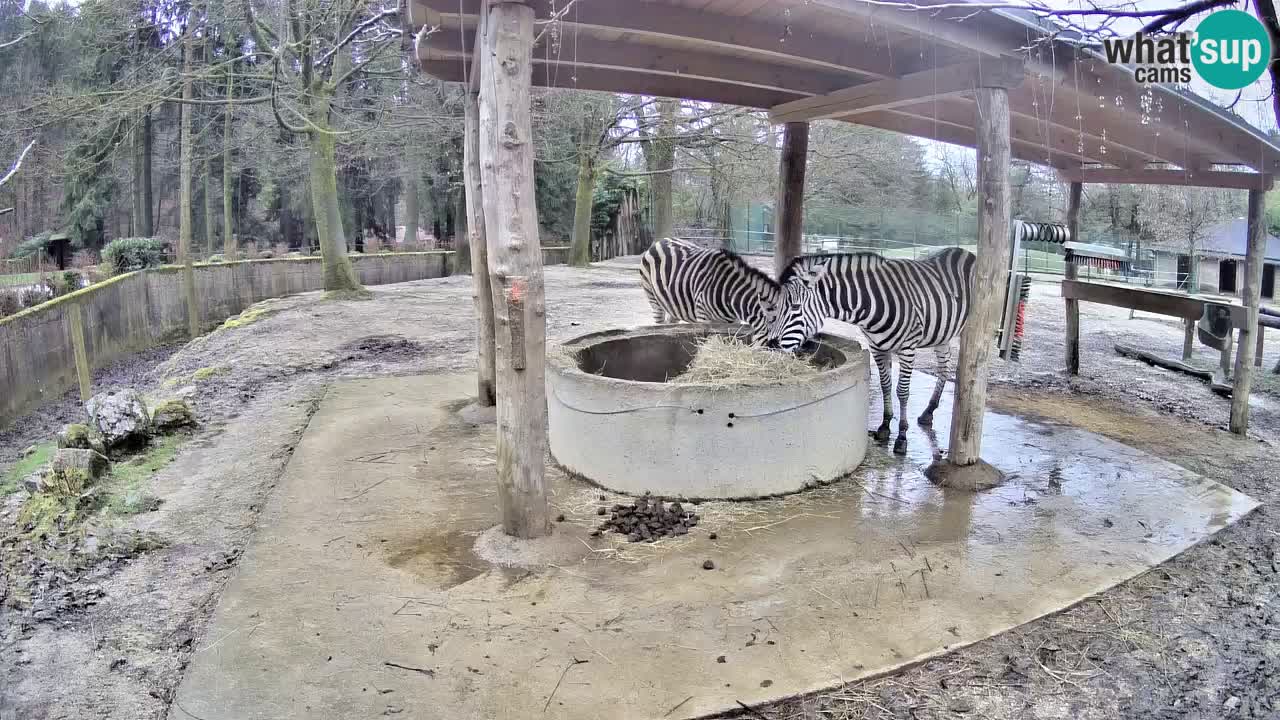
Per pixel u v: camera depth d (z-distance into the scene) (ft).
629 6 14.39
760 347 18.24
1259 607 12.14
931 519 15.24
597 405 16.53
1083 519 15.35
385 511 15.53
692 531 14.58
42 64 56.75
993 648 10.83
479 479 17.34
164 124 78.07
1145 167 26.96
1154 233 57.57
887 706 9.56
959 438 17.51
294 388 26.37
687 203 101.35
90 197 74.69
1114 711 9.68
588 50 17.66
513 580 12.67
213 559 13.79
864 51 17.51
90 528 15.01
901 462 18.71
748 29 15.55
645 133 70.64
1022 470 18.24
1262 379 29.96
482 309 21.77
